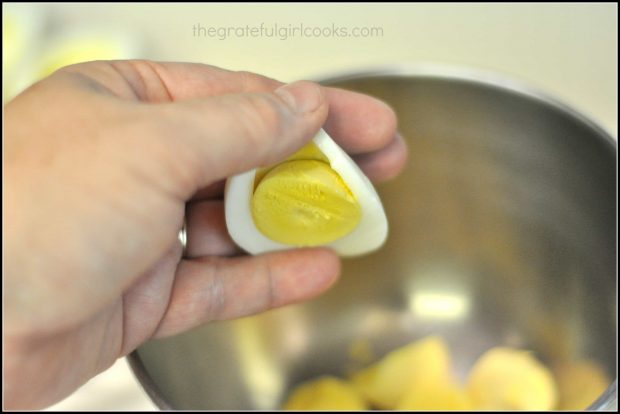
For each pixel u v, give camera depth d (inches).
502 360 12.2
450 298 13.0
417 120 12.0
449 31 13.7
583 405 10.7
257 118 9.0
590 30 13.4
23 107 8.9
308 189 10.0
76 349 9.5
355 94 10.7
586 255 11.5
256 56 13.7
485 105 11.5
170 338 10.7
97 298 9.0
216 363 11.3
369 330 12.9
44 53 13.6
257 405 11.7
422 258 13.0
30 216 8.6
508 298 12.6
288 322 12.5
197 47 13.8
